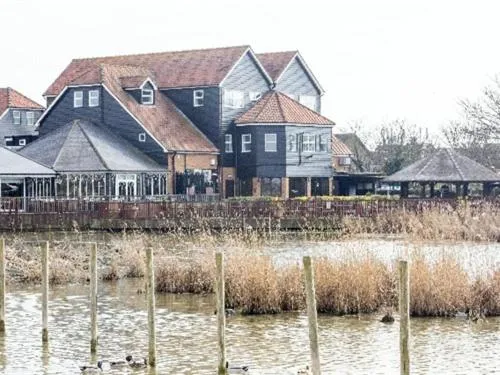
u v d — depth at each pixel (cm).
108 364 3819
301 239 8700
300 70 14638
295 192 13500
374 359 3938
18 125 16462
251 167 13312
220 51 13950
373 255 5141
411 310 4731
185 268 5669
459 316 4709
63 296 5572
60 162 11675
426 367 3809
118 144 12494
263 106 13488
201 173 12988
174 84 13625
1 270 4375
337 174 14088
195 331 4531
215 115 13362
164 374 3694
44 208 9825
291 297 4884
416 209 9894
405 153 16775
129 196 11650
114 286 5941
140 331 4550
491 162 16062
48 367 3825
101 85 12862
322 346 4159
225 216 9956
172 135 12838
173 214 9931
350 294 4812
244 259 5044
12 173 10981
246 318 4747
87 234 9438
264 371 3741
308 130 13525
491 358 3944
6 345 4216
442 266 4847
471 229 7800
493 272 4925
